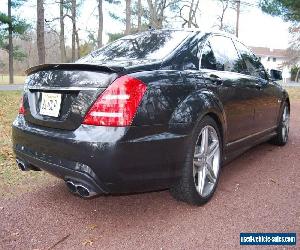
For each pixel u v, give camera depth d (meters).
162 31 4.21
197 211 3.55
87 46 44.47
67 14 31.75
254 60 5.16
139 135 2.96
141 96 3.00
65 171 3.04
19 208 3.67
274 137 6.01
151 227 3.25
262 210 3.56
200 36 4.05
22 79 47.47
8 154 5.55
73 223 3.36
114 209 3.64
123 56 3.79
